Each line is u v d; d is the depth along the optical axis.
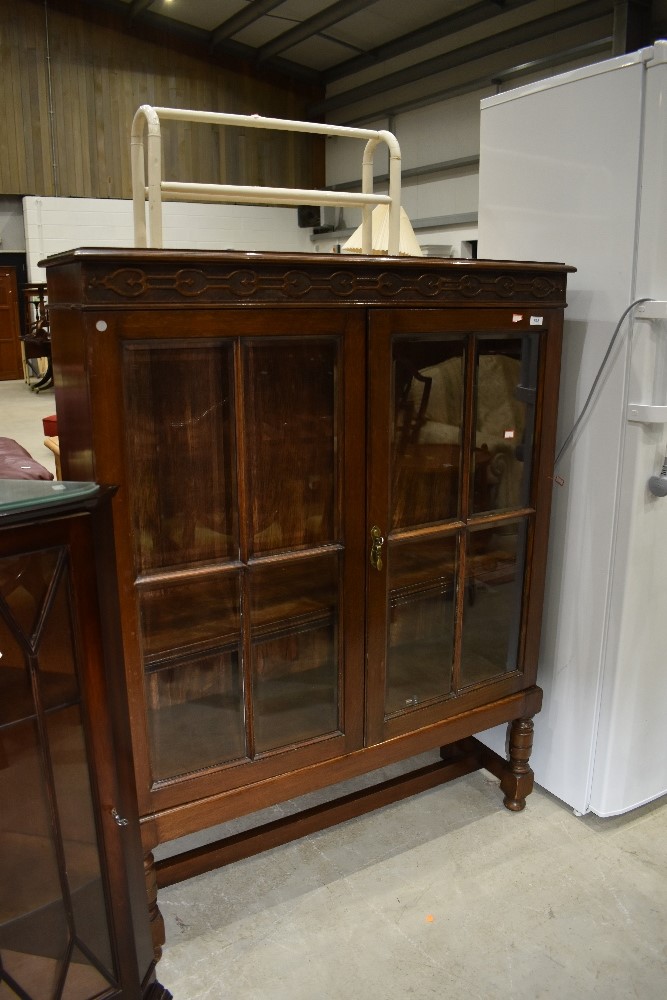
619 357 1.48
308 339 1.23
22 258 9.11
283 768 1.38
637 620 1.58
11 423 6.32
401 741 1.51
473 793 1.83
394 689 1.50
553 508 1.67
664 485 1.47
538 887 1.52
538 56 6.02
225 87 8.82
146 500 1.15
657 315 1.40
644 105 1.36
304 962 1.35
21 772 0.91
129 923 1.05
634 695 1.63
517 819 1.74
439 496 1.46
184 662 1.25
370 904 1.49
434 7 6.63
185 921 1.45
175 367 1.13
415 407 1.37
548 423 1.53
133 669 1.18
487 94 6.55
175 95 8.62
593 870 1.57
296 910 1.48
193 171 8.80
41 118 8.19
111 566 0.95
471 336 1.40
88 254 0.98
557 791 1.79
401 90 7.63
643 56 1.34
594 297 1.51
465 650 1.59
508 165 1.64
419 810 1.77
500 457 1.53
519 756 1.72
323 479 1.31
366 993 1.29
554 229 1.57
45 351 7.46
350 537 1.34
